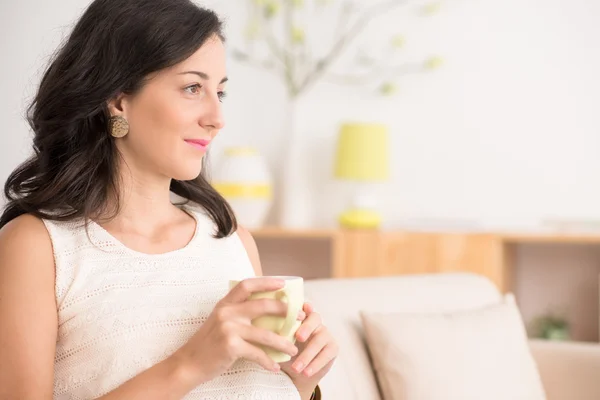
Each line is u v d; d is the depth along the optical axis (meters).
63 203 1.52
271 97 4.36
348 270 3.79
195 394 1.49
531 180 4.05
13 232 1.48
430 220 3.87
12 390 1.37
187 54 1.49
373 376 2.37
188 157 1.52
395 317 2.37
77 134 1.55
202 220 1.68
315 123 4.32
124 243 1.56
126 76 1.50
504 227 4.04
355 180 4.02
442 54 4.14
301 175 4.33
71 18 4.45
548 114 4.03
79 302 1.47
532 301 4.09
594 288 4.00
